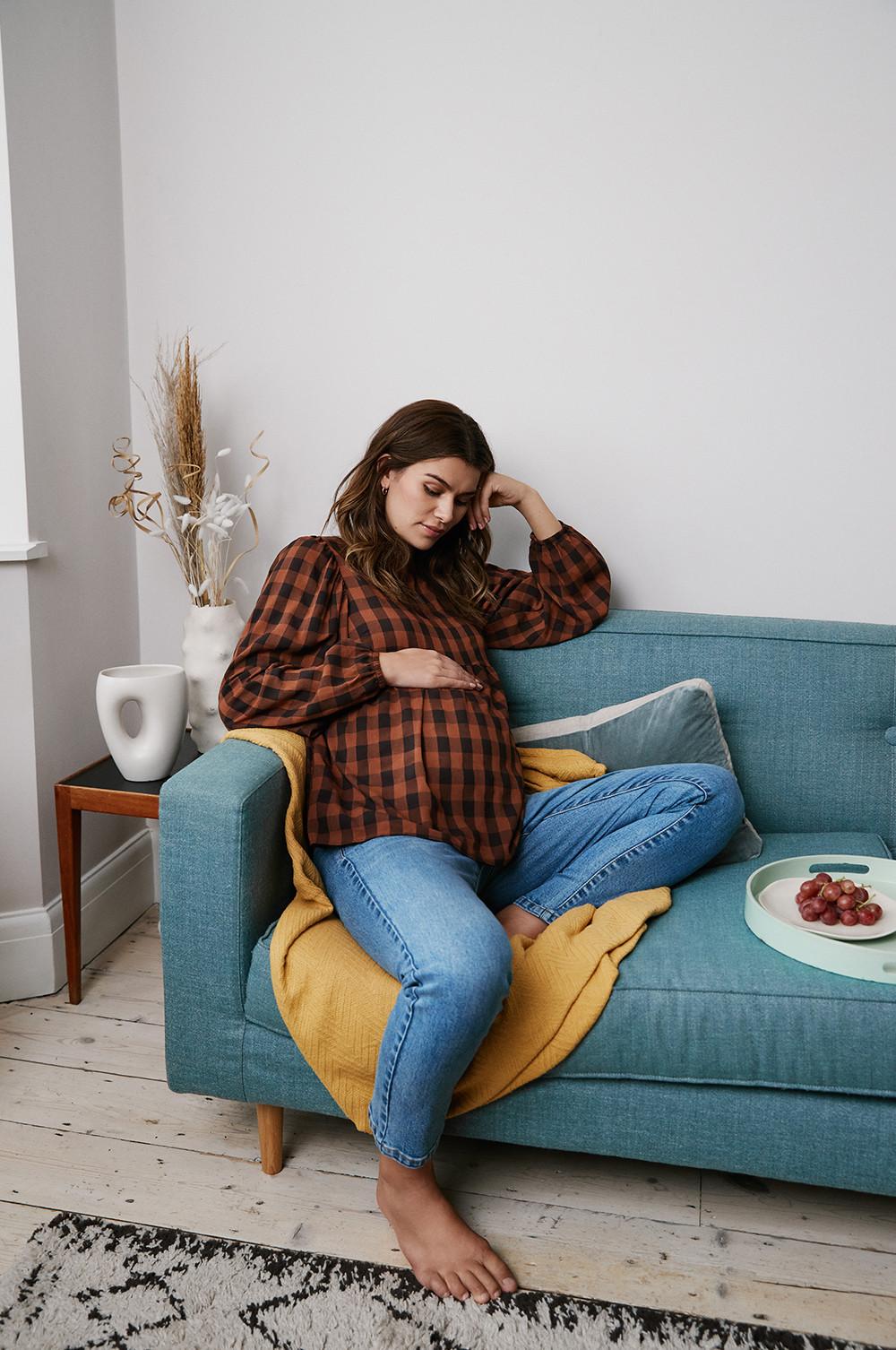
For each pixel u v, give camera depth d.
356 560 1.80
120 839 2.34
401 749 1.62
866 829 1.90
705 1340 1.23
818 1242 1.41
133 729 2.33
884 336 1.99
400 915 1.36
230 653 2.08
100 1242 1.36
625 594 2.17
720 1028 1.34
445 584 1.92
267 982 1.45
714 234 2.02
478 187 2.09
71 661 2.11
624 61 2.00
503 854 1.63
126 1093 1.72
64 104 2.01
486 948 1.30
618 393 2.10
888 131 1.93
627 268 2.06
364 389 2.19
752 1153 1.37
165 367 2.27
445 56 2.06
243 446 2.26
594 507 2.15
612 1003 1.37
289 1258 1.35
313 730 1.66
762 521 2.09
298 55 2.12
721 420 2.07
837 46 1.93
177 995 1.49
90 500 2.16
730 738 1.93
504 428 2.15
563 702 1.98
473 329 2.13
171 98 2.18
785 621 1.98
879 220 1.96
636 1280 1.34
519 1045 1.38
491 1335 1.23
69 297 2.05
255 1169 1.54
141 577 2.37
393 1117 1.30
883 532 2.05
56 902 2.07
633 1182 1.53
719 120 1.99
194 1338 1.21
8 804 1.98
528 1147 1.61
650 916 1.51
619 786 1.69
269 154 2.16
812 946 1.38
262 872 1.50
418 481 1.76
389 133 2.10
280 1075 1.47
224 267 2.21
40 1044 1.85
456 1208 1.46
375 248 2.14
